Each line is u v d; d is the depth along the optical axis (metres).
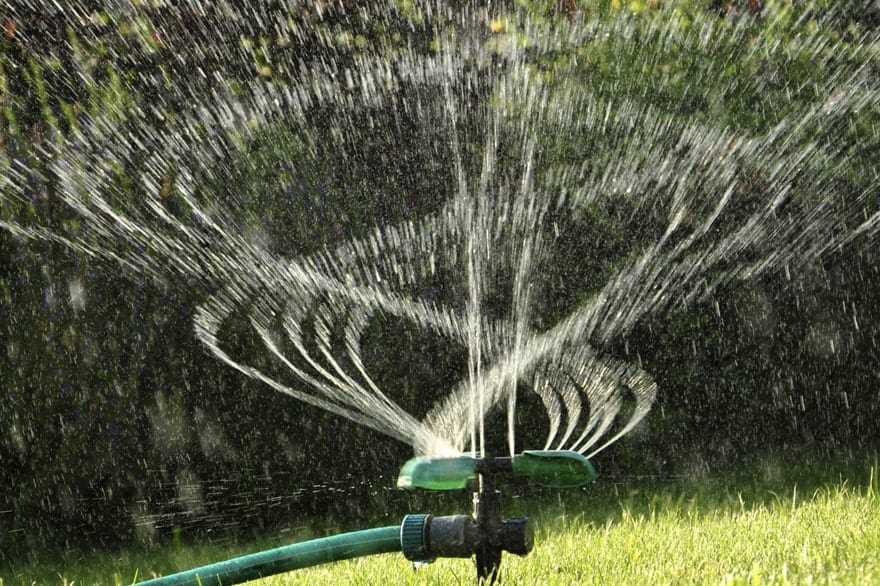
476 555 4.79
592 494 11.36
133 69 10.67
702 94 11.00
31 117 10.52
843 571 5.20
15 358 10.80
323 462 11.48
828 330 12.11
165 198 10.73
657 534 7.55
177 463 11.16
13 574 9.95
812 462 11.84
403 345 10.98
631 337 11.42
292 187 10.90
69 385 10.91
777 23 10.88
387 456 11.62
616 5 11.00
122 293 10.88
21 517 10.73
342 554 4.98
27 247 10.70
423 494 11.69
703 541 6.93
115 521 10.95
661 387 11.66
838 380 12.23
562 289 11.14
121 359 10.95
